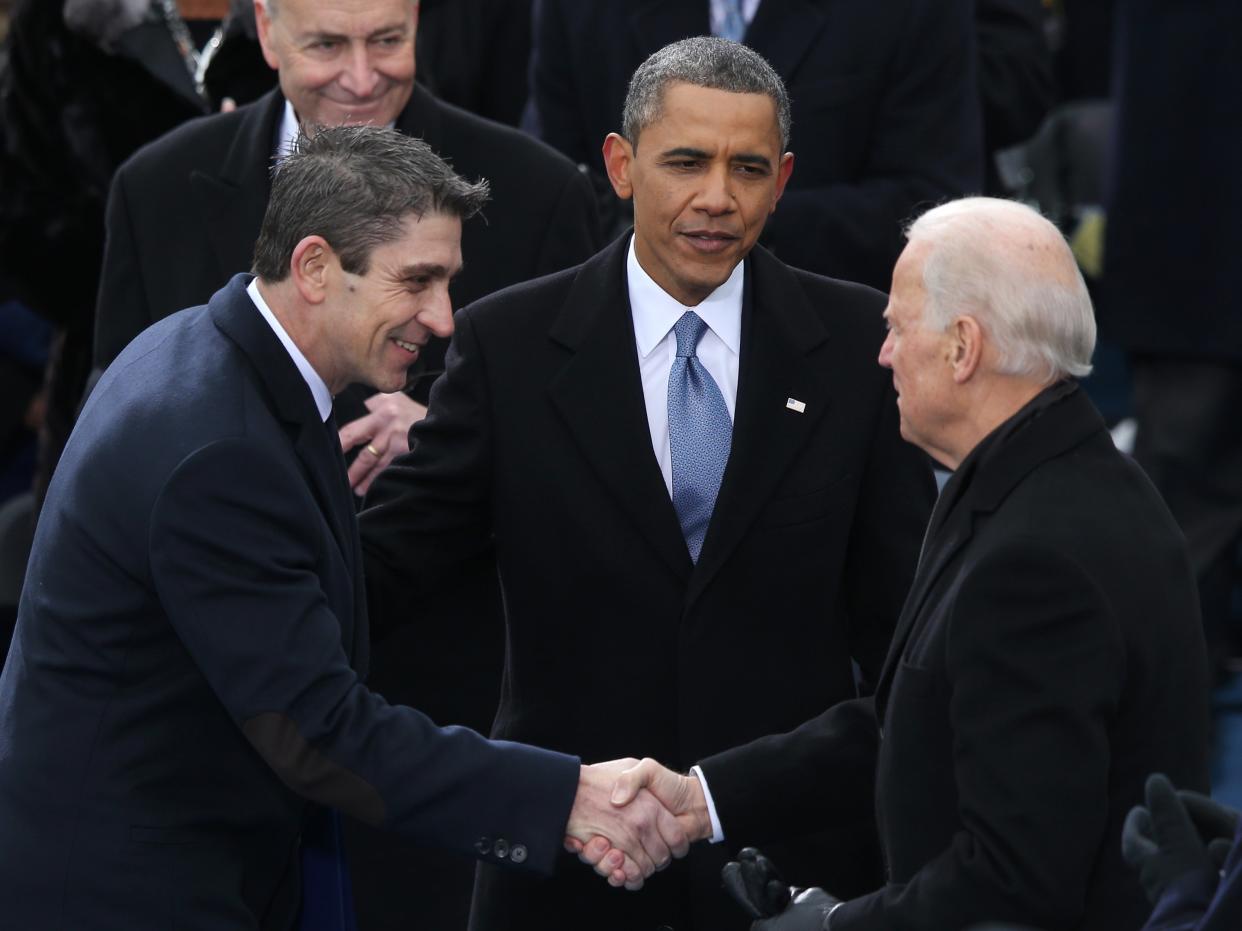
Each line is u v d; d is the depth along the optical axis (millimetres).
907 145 15664
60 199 16578
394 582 11492
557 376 11188
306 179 9922
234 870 10047
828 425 11203
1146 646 8734
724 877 10117
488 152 13484
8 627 18484
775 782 10781
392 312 9977
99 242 16625
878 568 11359
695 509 11188
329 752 9781
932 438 9461
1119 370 23922
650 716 11227
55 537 9922
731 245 10836
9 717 10016
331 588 10164
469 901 13414
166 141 13656
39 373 20984
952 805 8953
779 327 11195
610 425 11094
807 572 11180
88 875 9695
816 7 15672
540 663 11414
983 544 8883
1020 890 8430
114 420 9836
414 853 13352
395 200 9852
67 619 9781
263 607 9617
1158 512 9156
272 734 9664
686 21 15906
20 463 21359
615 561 11102
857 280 15453
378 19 12789
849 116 15641
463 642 13273
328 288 9953
